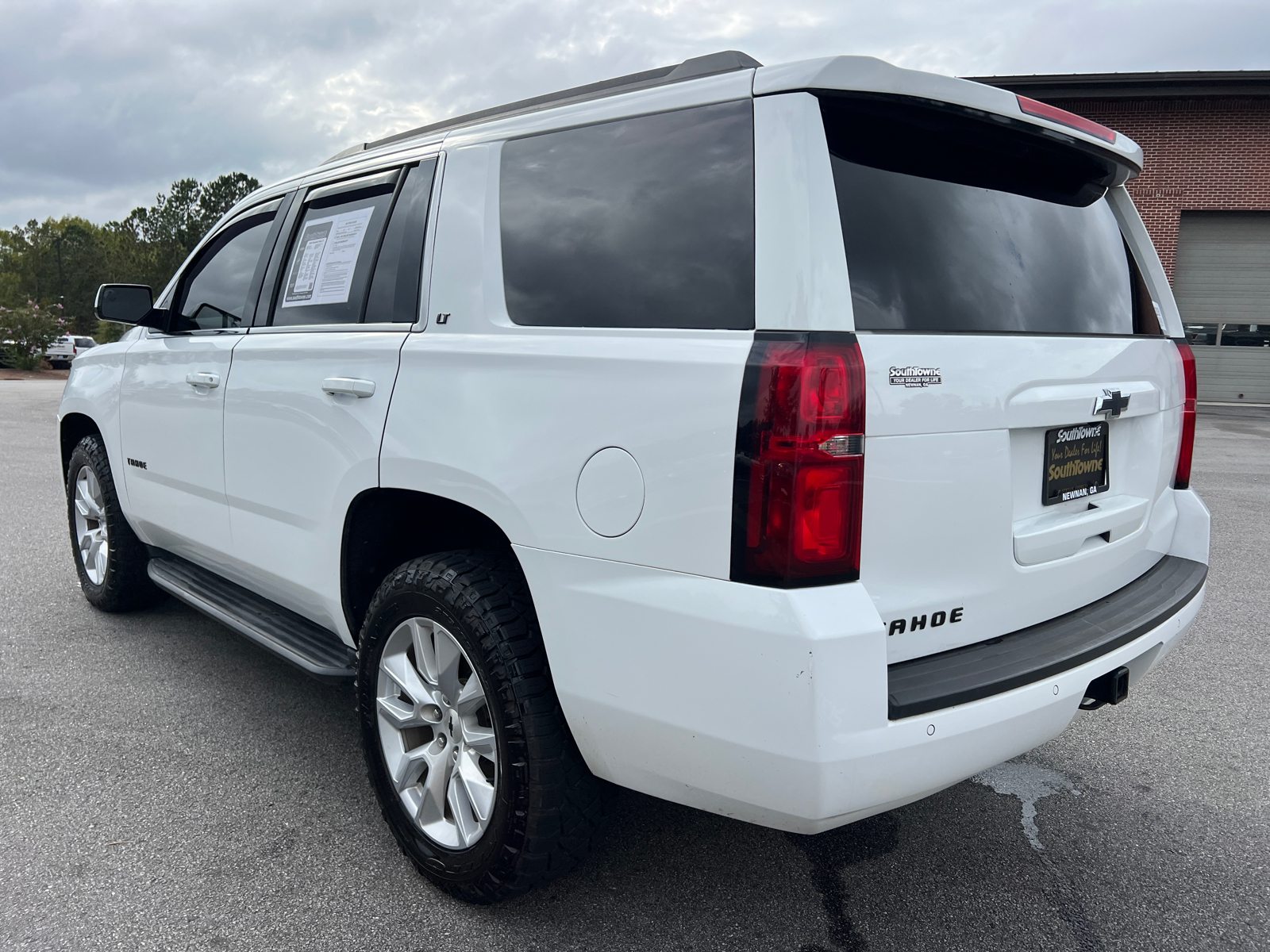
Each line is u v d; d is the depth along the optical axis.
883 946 2.10
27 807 2.62
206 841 2.47
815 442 1.59
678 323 1.82
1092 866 2.45
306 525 2.66
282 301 2.95
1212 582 5.31
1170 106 18.64
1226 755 3.11
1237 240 19.42
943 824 2.66
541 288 2.11
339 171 2.88
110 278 79.75
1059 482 2.13
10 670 3.63
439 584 2.13
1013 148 2.12
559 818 2.01
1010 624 2.00
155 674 3.62
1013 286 2.07
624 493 1.79
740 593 1.63
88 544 4.33
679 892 2.30
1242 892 2.34
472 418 2.09
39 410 16.20
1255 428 15.27
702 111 1.91
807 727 1.57
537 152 2.24
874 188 1.82
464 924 2.15
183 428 3.26
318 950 2.04
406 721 2.30
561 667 1.92
